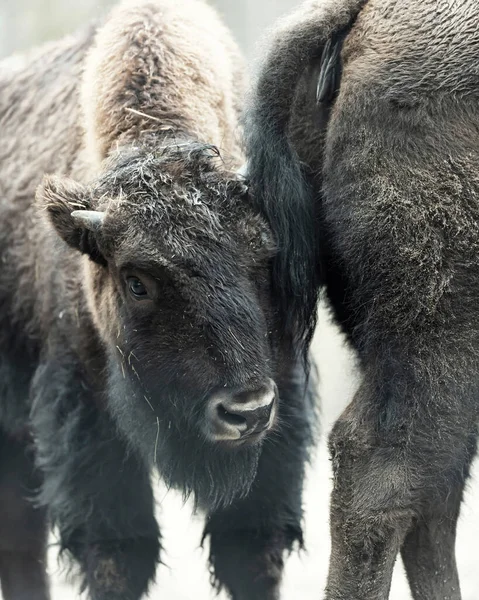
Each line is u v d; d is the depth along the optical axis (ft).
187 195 52.34
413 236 49.65
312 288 54.85
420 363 50.08
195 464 54.70
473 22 48.88
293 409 59.57
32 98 72.74
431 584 54.60
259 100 54.24
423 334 49.93
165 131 57.67
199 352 50.88
